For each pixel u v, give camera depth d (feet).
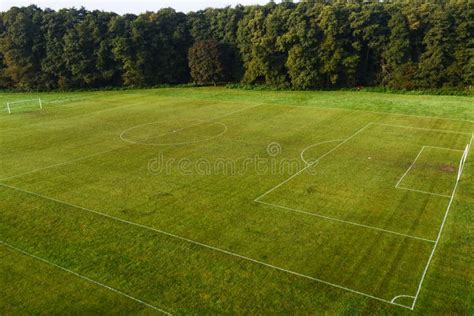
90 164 86.63
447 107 133.28
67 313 42.22
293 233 56.80
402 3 177.17
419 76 168.76
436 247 52.49
